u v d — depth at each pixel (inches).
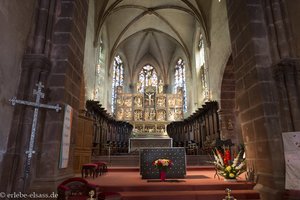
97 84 714.8
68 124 238.4
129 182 280.2
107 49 866.1
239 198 238.2
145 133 866.8
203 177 329.7
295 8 259.0
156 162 296.8
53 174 211.8
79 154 359.6
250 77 275.6
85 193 181.5
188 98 961.5
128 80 1128.8
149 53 1172.5
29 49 231.3
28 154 175.5
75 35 270.2
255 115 263.1
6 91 197.0
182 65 1059.3
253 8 283.9
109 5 716.7
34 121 182.1
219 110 577.0
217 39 611.2
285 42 259.6
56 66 240.1
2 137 193.3
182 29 913.5
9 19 198.7
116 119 890.1
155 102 934.4
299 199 203.5
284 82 243.8
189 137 824.3
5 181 191.5
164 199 228.7
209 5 670.5
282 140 232.8
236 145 526.3
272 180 227.3
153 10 850.1
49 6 253.8
